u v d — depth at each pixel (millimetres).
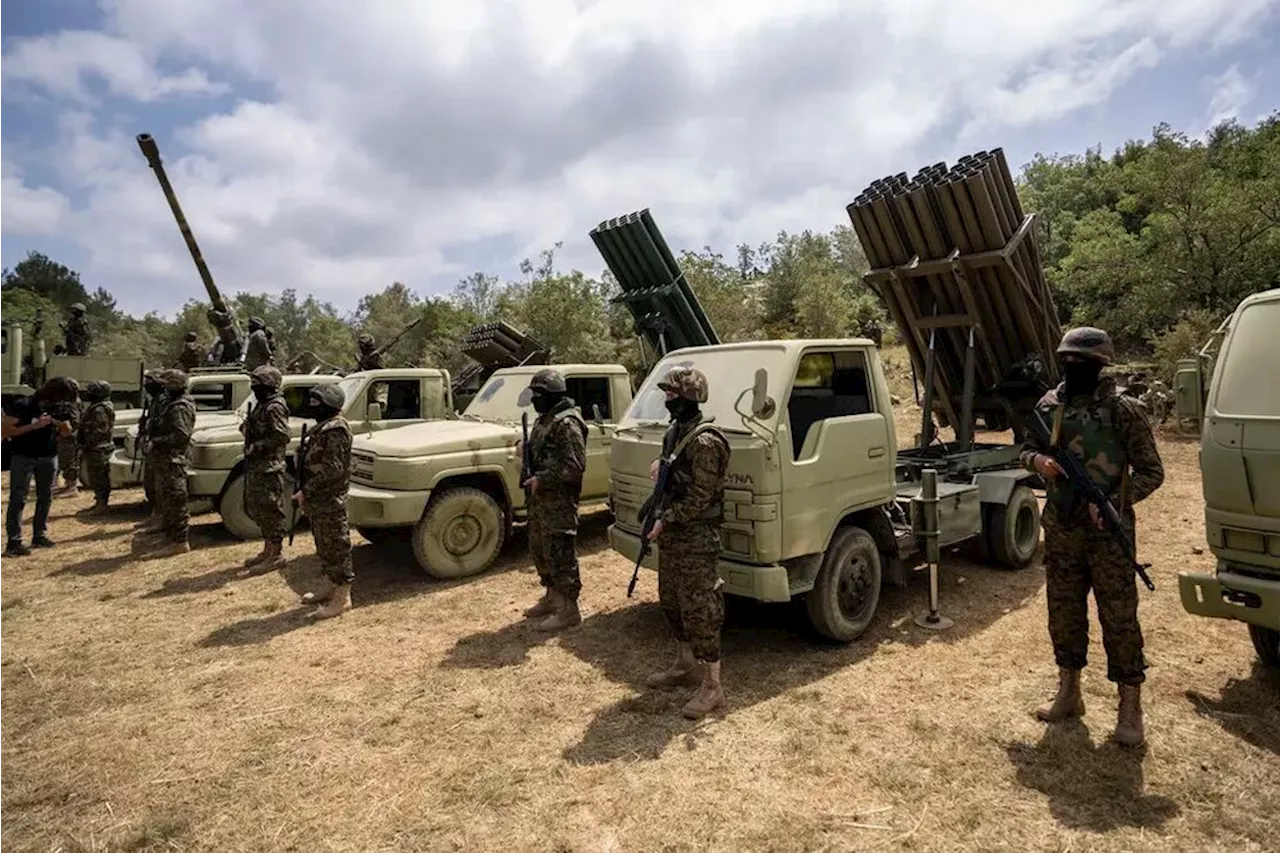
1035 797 3279
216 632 5656
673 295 9539
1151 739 3680
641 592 6457
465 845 3078
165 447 7883
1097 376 3643
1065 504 3705
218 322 14211
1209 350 4625
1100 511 3529
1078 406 3676
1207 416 4008
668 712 4191
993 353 7586
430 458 6719
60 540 8766
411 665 4965
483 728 4074
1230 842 2947
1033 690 4281
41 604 6410
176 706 4445
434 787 3518
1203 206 16266
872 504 5215
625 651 5117
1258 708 3959
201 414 10297
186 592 6648
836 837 3061
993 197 6645
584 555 7746
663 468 4086
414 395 9391
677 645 4559
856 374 5496
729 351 5383
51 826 3287
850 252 38875
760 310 30266
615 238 9562
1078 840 2982
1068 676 3873
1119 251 17844
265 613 6070
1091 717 3920
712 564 4145
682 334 9883
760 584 4473
